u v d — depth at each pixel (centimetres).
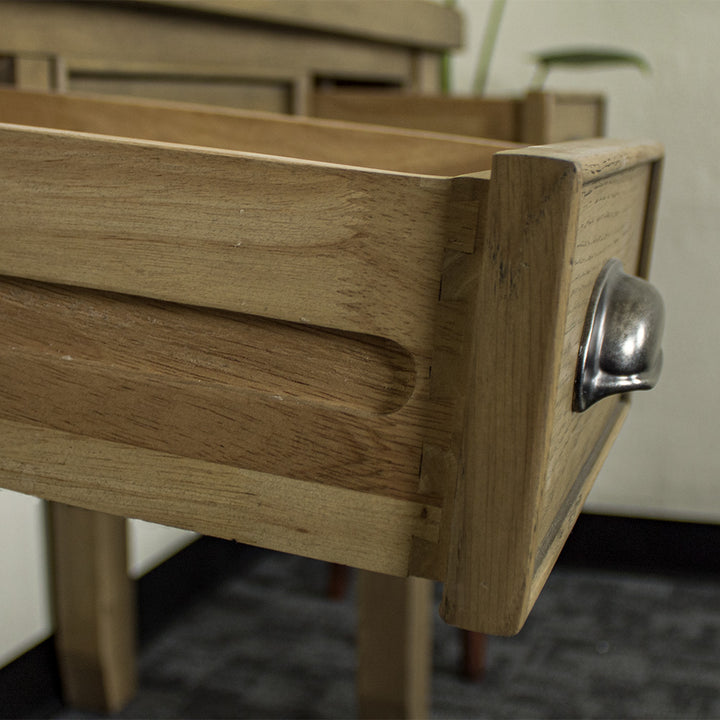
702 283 194
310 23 131
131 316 50
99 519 134
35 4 96
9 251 50
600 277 49
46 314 52
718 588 195
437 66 178
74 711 145
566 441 49
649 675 158
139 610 163
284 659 160
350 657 162
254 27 129
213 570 184
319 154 86
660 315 50
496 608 44
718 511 200
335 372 47
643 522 199
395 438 46
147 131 89
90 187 47
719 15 185
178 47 116
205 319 49
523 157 39
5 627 139
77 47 102
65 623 140
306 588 187
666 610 183
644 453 201
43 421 53
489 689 153
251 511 50
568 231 39
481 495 43
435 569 47
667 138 192
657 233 195
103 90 108
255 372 49
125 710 144
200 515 51
